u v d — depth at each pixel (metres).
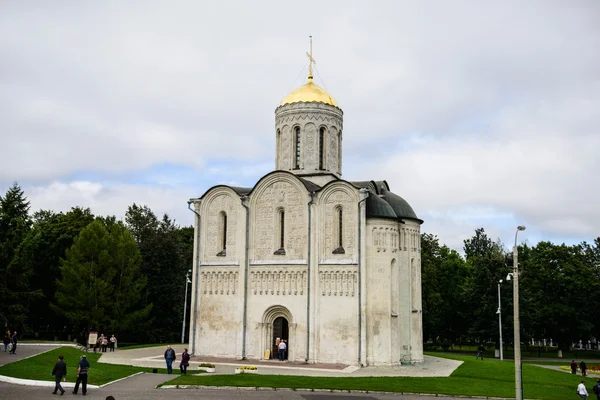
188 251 89.50
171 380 36.06
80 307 66.69
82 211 83.06
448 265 94.25
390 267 48.94
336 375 41.22
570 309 83.44
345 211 49.78
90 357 47.31
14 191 70.50
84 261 68.56
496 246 88.12
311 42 60.62
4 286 63.72
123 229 75.56
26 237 68.31
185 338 84.31
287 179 52.09
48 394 29.91
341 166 58.72
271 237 51.94
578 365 70.06
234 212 53.66
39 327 81.81
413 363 51.66
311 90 57.69
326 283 49.25
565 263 87.50
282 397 31.81
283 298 50.38
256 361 49.25
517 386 30.64
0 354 41.91
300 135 56.44
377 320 47.81
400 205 54.50
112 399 18.95
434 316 85.38
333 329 48.34
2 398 28.02
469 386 38.53
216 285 52.97
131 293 70.31
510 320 75.50
